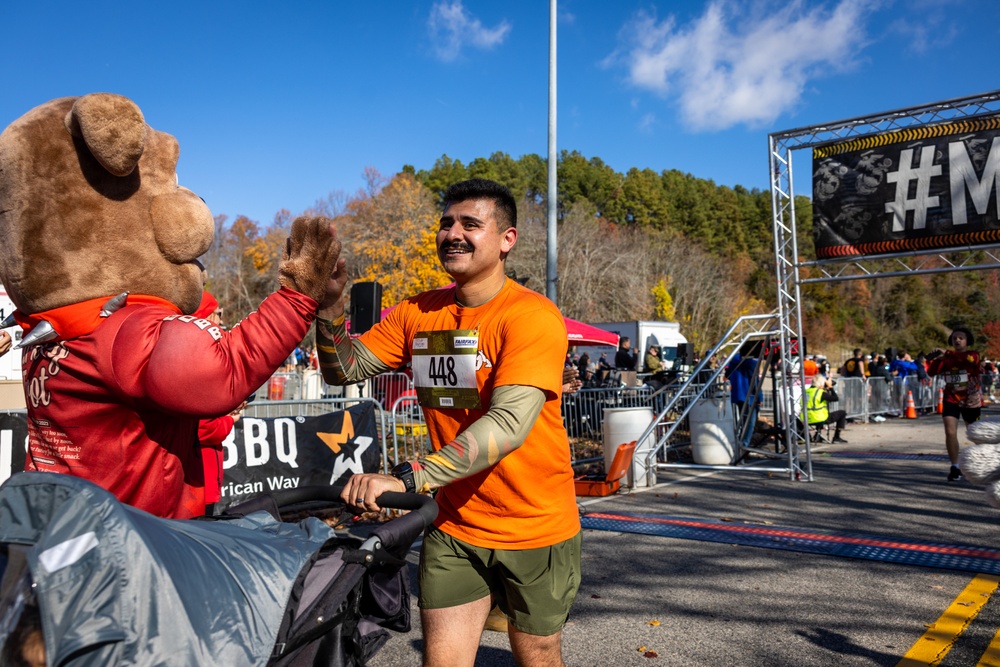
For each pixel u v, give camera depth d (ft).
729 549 18.44
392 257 137.18
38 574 4.01
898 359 70.33
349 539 5.74
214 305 11.02
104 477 6.23
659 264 182.91
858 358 59.77
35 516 4.37
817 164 28.63
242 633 4.48
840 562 17.16
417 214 140.97
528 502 7.36
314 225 6.39
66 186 6.10
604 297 166.20
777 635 12.83
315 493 6.97
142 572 4.15
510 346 7.13
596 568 16.99
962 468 12.00
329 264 6.45
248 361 6.13
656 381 50.72
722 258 230.07
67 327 6.09
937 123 26.45
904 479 28.84
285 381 51.34
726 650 12.25
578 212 182.29
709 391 33.65
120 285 6.34
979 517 21.65
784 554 17.89
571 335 51.55
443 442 7.95
